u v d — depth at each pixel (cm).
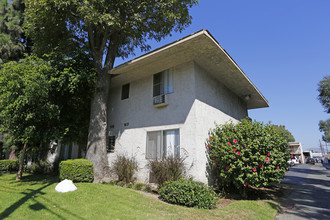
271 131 780
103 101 1025
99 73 1045
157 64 930
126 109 1124
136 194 655
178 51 808
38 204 504
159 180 733
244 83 1163
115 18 889
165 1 920
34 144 1191
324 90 1956
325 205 695
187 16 1083
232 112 1244
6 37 1566
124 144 1063
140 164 945
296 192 934
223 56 853
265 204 652
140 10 982
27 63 908
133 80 1133
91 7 800
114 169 889
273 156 700
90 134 976
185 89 880
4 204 500
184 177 752
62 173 805
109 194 631
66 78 949
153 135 944
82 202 540
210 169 845
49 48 1082
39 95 842
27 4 970
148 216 470
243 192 765
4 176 1204
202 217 487
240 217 509
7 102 835
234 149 703
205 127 873
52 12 912
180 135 842
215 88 1059
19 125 911
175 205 580
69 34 1086
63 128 998
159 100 936
